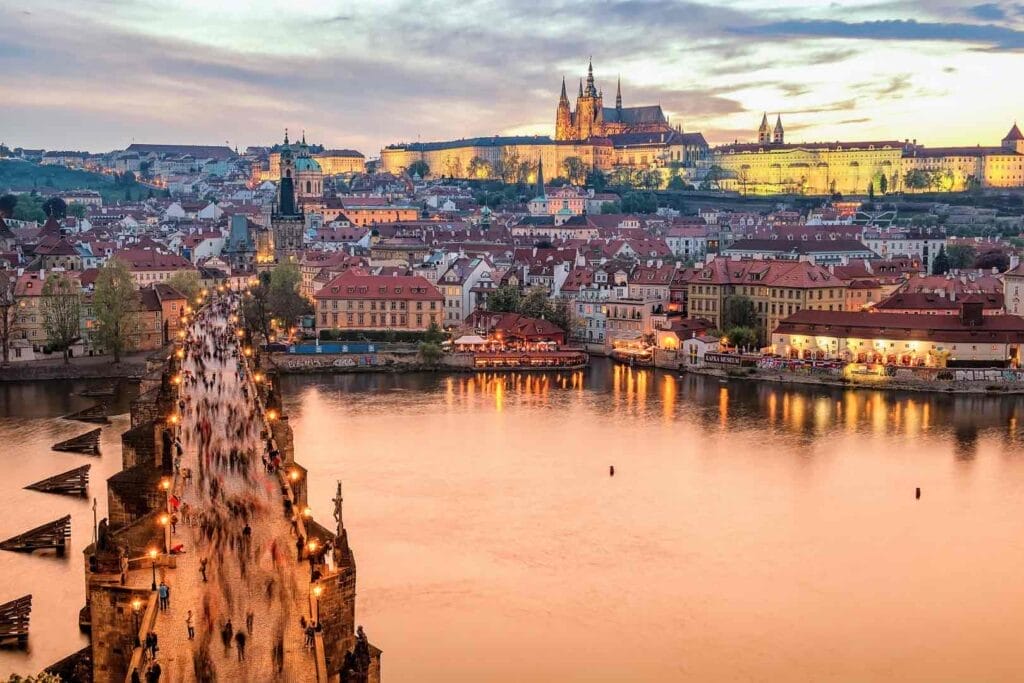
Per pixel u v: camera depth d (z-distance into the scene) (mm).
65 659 117438
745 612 148375
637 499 196875
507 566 162750
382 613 145625
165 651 90500
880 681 130875
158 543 113438
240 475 141000
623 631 142000
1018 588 157875
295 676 86625
